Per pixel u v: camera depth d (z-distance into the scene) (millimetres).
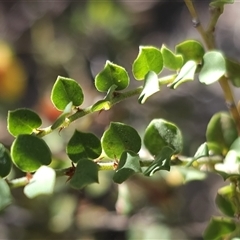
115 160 408
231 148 442
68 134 661
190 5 443
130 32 949
